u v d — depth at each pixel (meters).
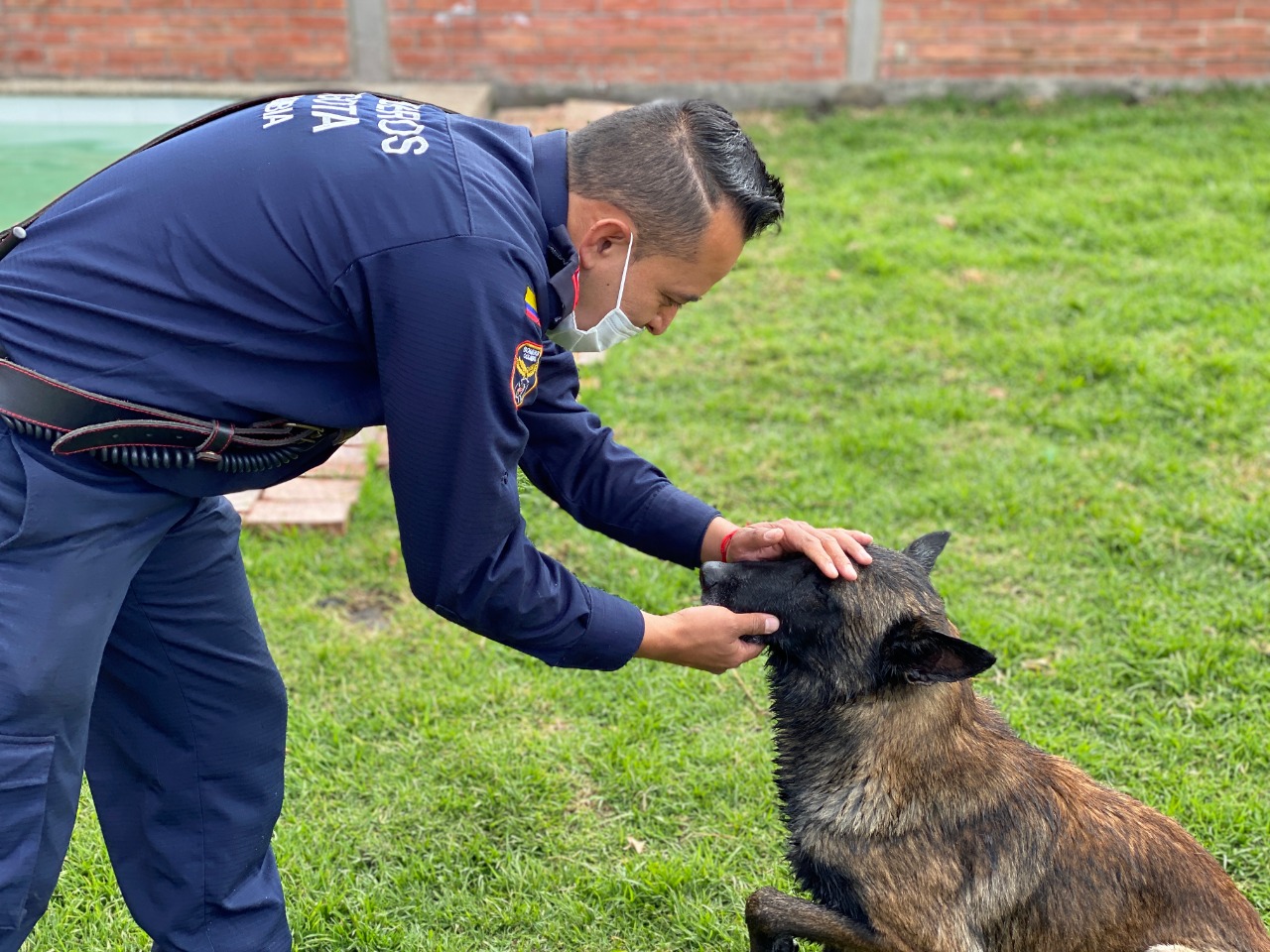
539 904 1.94
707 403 3.37
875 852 1.71
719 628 1.63
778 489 2.96
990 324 3.75
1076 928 1.67
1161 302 3.81
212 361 1.34
